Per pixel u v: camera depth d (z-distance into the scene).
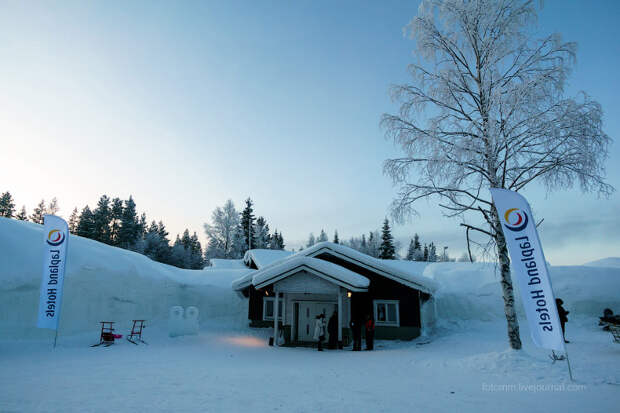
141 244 63.75
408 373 9.44
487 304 20.95
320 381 8.36
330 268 16.28
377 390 7.45
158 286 21.08
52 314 13.28
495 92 10.93
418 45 13.12
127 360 11.31
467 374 9.09
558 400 6.55
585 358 9.98
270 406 6.10
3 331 12.97
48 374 8.59
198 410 5.77
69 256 16.77
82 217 69.06
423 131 12.48
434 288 17.75
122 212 75.00
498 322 19.75
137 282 19.55
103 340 14.62
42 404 5.88
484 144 11.40
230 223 57.16
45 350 12.77
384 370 9.95
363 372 9.66
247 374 9.16
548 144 10.64
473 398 6.79
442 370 9.75
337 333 15.98
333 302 18.41
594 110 10.31
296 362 11.69
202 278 24.89
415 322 18.19
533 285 8.96
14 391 6.71
